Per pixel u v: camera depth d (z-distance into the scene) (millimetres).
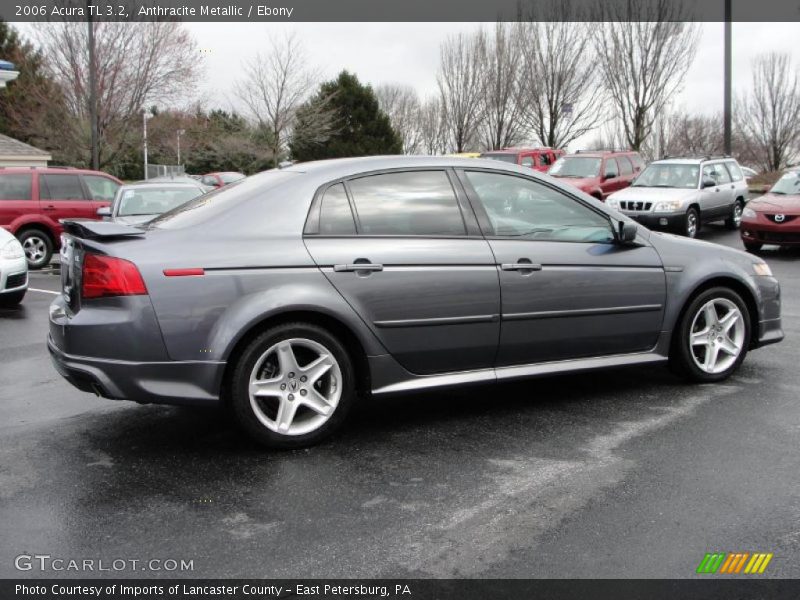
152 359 4004
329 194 4441
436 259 4531
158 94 28547
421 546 3248
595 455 4230
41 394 5547
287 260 4215
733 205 18188
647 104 33062
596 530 3365
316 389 4496
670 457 4180
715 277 5457
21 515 3541
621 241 5098
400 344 4496
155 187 12516
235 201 4363
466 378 4707
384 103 55312
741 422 4730
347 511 3576
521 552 3188
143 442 4508
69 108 27906
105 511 3582
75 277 4215
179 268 4031
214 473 4031
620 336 5164
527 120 35781
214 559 3150
